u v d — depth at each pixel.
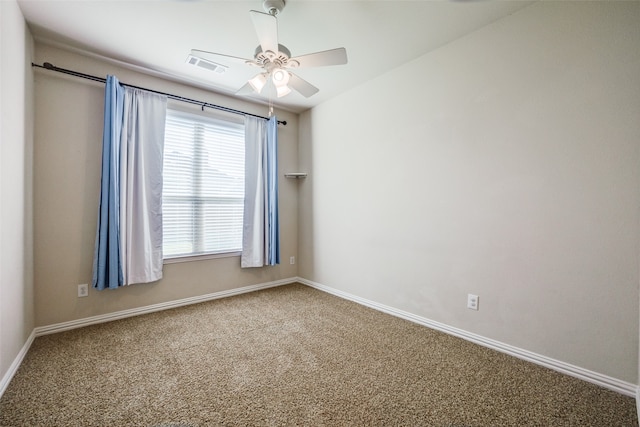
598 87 1.73
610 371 1.72
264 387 1.72
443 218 2.49
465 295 2.36
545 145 1.93
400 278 2.85
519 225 2.05
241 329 2.55
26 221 2.12
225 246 3.51
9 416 1.46
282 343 2.29
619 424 1.45
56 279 2.46
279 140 3.97
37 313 2.38
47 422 1.43
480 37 2.22
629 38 1.63
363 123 3.19
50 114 2.41
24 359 2.00
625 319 1.67
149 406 1.55
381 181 3.02
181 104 3.15
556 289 1.90
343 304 3.23
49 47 2.42
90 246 2.61
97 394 1.64
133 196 2.76
